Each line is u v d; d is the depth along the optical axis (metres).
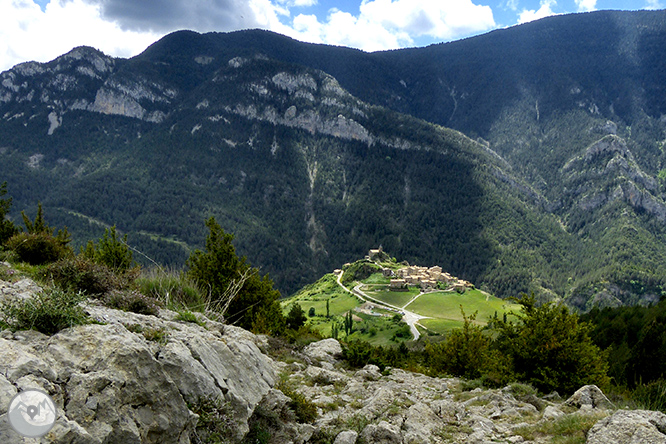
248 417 6.03
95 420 3.80
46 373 3.79
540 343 13.13
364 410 8.55
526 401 10.55
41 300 4.80
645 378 13.48
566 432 7.46
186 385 5.21
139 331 5.95
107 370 4.21
